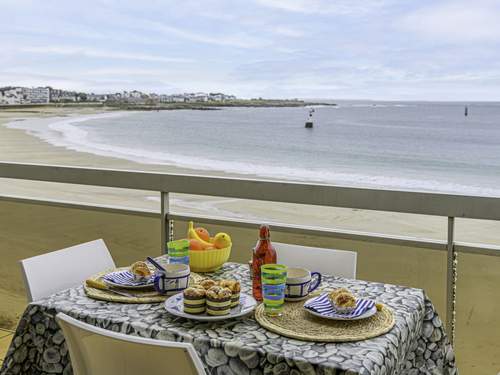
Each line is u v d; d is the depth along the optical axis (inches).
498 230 362.0
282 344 52.2
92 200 613.6
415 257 90.0
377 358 49.8
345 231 95.0
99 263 85.5
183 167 836.0
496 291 84.9
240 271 77.4
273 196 100.4
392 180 779.4
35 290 74.9
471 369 87.8
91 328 49.3
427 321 67.7
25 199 123.8
